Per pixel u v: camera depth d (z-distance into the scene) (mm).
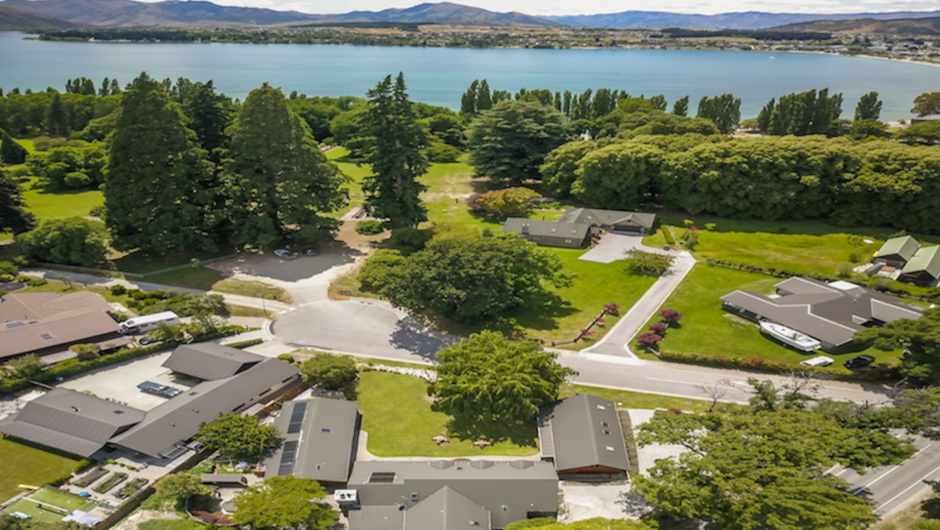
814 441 42969
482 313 75438
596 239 107562
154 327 70500
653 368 66250
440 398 58688
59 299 72438
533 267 78562
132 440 48188
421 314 78125
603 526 37375
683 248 102625
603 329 75062
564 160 130500
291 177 94312
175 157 91062
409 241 98688
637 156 116562
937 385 59562
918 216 104750
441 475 46156
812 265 94562
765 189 111125
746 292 80312
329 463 47688
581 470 48531
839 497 38438
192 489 43094
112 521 41938
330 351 68812
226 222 99312
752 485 39531
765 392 51938
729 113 197250
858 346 69188
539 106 146250
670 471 42938
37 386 58562
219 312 76375
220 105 103812
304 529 41750
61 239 86188
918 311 71938
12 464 47344
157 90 87438
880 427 46844
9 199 93000
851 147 113938
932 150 107188
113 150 87188
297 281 87188
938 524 36844
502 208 118812
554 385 56500
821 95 183125
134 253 94688
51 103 180750
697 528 42625
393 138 99875
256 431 49625
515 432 54906
